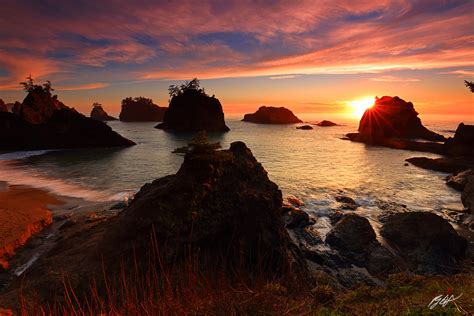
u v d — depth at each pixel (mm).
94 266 14609
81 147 91438
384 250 21500
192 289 5023
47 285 13320
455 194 40750
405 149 93938
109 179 47469
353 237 22875
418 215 24031
